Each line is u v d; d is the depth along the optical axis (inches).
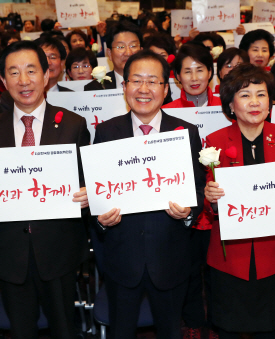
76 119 84.2
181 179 75.4
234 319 86.2
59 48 145.3
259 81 80.6
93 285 134.6
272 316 87.2
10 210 78.4
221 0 197.8
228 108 87.0
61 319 84.4
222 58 134.9
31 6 309.1
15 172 77.8
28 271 82.5
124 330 81.9
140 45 144.6
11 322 84.3
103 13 322.3
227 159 84.9
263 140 84.7
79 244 87.0
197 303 110.2
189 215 79.8
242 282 85.4
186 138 74.8
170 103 121.5
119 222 80.0
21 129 82.5
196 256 108.8
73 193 78.6
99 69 116.8
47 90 143.5
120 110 115.0
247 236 78.8
